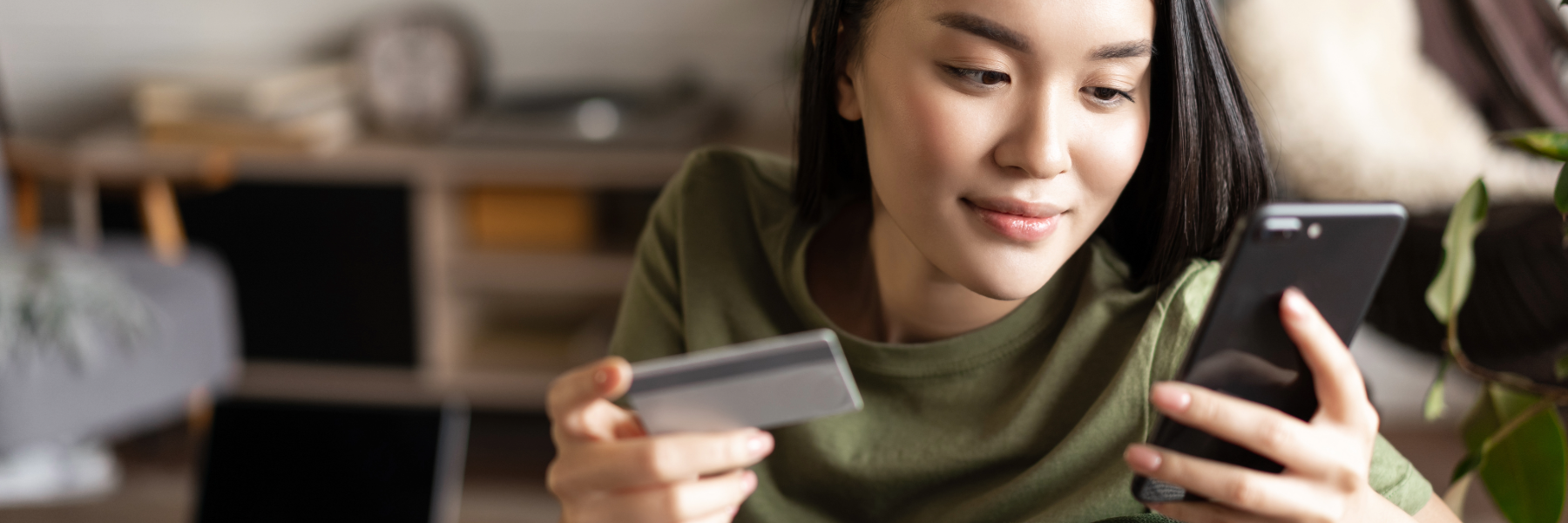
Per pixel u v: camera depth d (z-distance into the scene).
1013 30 0.54
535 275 2.34
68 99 2.61
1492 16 1.56
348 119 2.39
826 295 0.77
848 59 0.68
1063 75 0.56
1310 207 0.47
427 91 2.41
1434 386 0.67
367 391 2.40
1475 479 1.97
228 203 2.36
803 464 0.71
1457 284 0.65
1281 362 0.50
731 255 0.79
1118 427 0.65
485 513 2.08
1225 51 0.64
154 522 1.97
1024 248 0.59
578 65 2.47
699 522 0.58
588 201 2.35
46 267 1.90
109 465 2.20
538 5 2.45
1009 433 0.67
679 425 0.57
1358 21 1.59
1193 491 0.49
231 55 2.55
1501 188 1.34
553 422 0.59
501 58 2.48
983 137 0.57
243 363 2.43
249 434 1.12
